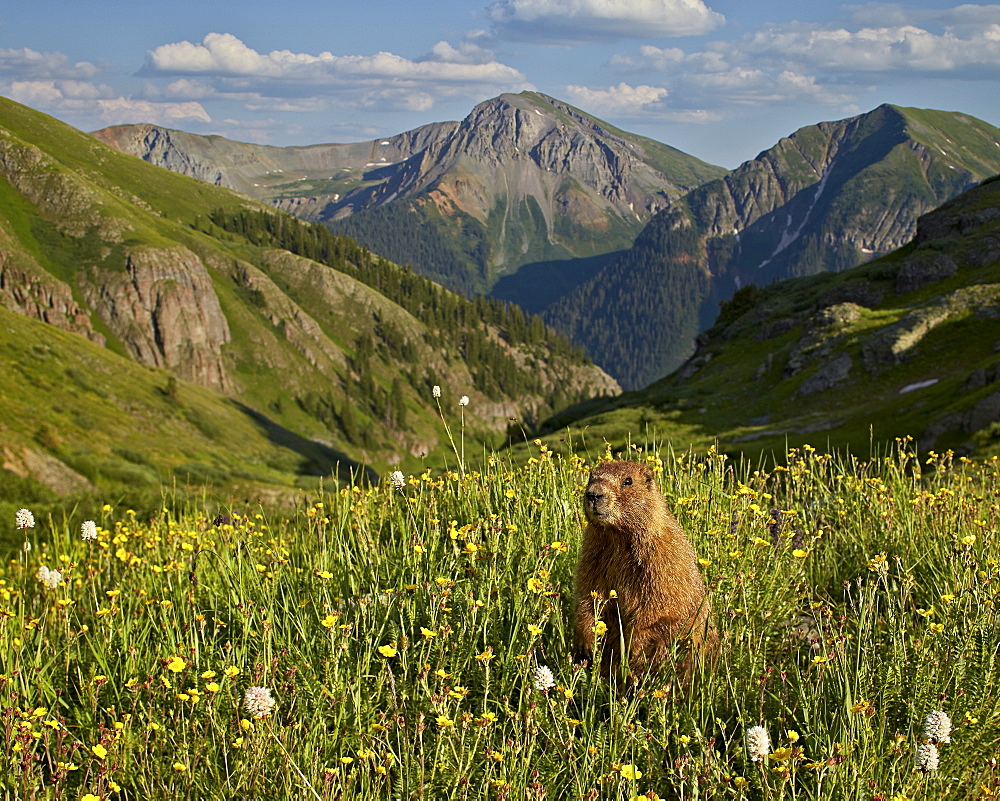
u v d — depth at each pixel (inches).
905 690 156.6
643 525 165.2
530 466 281.0
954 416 1290.6
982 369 1467.8
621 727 134.9
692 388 2556.6
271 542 242.4
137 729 146.9
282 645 171.2
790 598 206.4
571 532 230.2
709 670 163.5
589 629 168.4
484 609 175.6
